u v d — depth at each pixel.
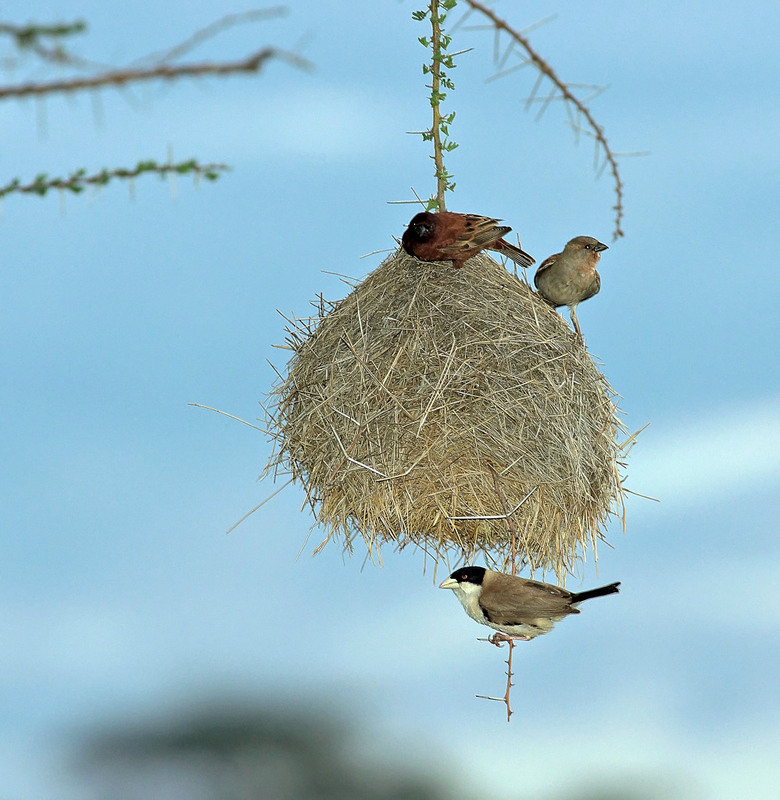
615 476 10.17
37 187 4.23
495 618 9.20
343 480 9.48
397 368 9.48
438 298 9.88
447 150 9.95
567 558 9.73
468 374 9.41
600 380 10.34
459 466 9.34
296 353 10.42
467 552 10.04
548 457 9.38
